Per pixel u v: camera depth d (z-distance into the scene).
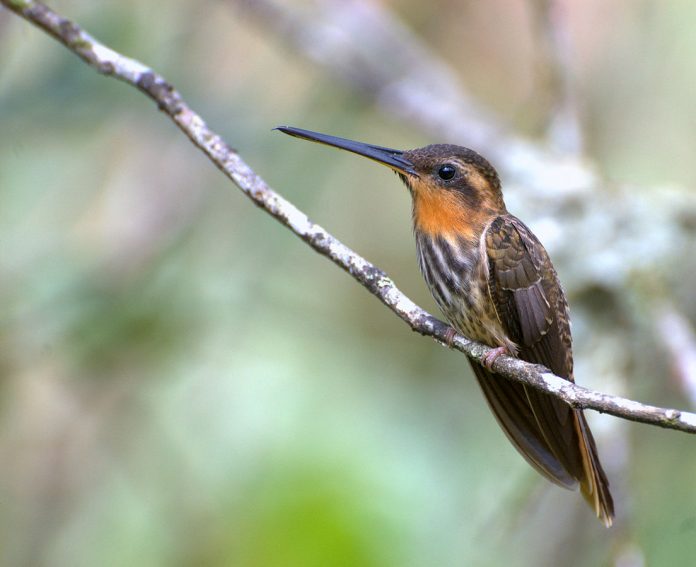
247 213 11.62
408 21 13.18
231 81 12.48
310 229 6.54
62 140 11.07
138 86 6.84
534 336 7.44
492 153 11.43
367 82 12.01
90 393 10.73
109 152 11.72
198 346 10.86
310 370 10.86
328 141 7.69
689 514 9.57
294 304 11.43
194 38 11.55
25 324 10.59
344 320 11.70
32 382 10.80
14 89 10.48
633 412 5.59
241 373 10.78
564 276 10.23
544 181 10.82
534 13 11.28
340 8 12.41
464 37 13.19
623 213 10.47
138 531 10.18
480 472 10.23
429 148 7.81
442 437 10.45
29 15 6.95
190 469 10.27
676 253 10.38
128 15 11.20
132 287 10.78
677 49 12.04
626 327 9.98
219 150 6.68
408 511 9.65
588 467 7.04
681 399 9.86
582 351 10.02
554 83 11.24
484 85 13.21
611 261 10.17
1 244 11.14
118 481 10.44
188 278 11.10
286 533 9.43
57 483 10.46
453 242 7.57
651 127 12.12
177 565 9.81
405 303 6.55
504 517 9.63
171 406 10.67
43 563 10.15
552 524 9.73
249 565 9.38
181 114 6.79
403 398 10.80
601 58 12.47
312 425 10.36
